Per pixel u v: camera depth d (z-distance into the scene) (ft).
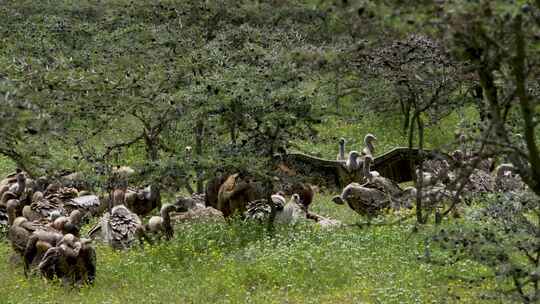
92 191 229.45
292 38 290.76
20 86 154.20
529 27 89.15
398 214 192.85
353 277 155.74
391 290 144.25
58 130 143.95
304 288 152.46
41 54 327.06
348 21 97.91
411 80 177.47
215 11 306.55
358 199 207.92
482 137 98.73
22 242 173.06
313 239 181.06
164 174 192.44
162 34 278.87
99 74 217.77
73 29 354.54
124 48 270.46
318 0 91.76
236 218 201.26
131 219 193.06
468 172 102.42
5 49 331.77
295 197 210.59
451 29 87.86
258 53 234.17
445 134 328.49
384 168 266.98
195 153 208.95
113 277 167.02
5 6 383.45
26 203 211.61
